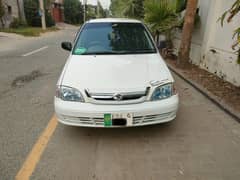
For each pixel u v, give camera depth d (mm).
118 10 13539
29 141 2809
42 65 6910
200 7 6527
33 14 25328
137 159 2486
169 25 7289
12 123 3252
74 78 2701
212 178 2211
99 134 2969
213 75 5648
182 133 3012
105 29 3848
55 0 38594
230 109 3596
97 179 2189
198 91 4645
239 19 4695
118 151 2625
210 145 2752
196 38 6805
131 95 2518
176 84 5141
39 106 3842
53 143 2773
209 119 3410
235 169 2338
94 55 3350
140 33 3830
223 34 5301
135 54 3365
